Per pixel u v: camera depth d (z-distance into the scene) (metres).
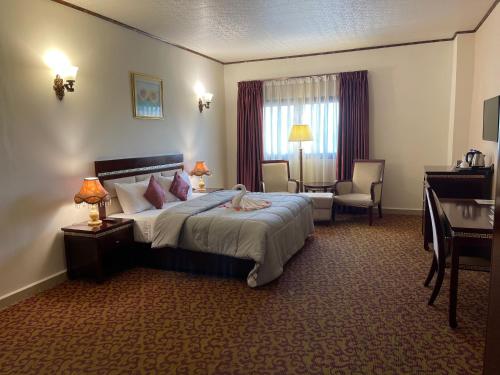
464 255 2.86
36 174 3.40
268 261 3.41
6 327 2.78
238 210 3.92
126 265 3.89
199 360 2.32
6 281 3.15
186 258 3.82
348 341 2.49
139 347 2.48
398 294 3.19
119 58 4.38
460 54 5.18
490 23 4.30
